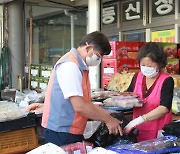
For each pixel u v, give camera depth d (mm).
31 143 2381
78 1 6406
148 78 2301
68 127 1820
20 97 3068
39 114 2402
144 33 6570
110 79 3619
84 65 1795
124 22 6996
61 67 1766
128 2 6844
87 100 1818
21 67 5930
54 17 9555
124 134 1956
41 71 4695
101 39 1805
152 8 6352
